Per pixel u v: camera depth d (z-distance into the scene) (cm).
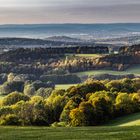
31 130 3619
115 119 7231
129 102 7712
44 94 13788
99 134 3291
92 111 6944
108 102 7331
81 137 3145
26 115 6838
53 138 3114
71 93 8769
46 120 7181
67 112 7038
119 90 10075
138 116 7150
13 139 3073
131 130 3562
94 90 9162
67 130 3628
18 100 9688
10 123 6406
